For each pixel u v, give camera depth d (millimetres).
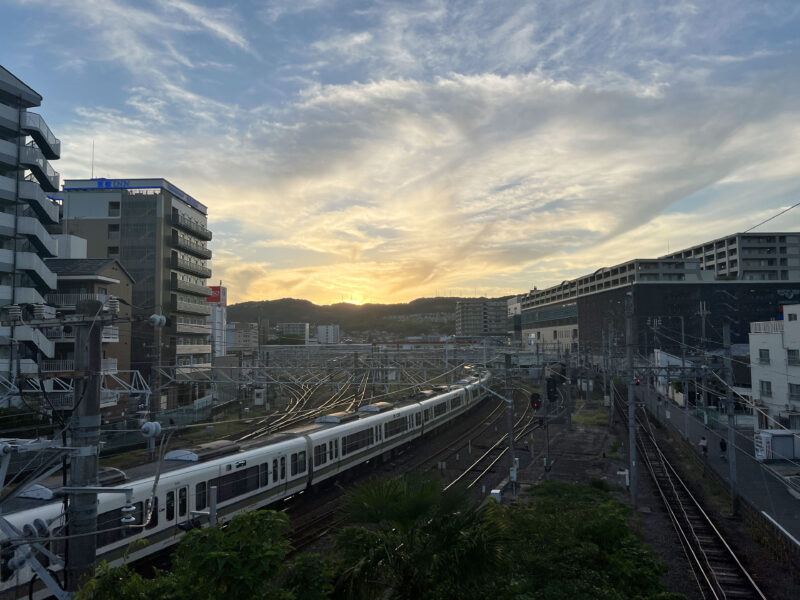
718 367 32375
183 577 6500
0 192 34094
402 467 31672
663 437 42000
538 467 31500
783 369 36156
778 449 29844
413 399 40188
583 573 8977
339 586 6598
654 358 65312
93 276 39875
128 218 54281
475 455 34875
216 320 72938
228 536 6812
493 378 60875
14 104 35812
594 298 99812
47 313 11539
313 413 47125
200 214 63688
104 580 6914
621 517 11742
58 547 13273
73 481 10273
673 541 18969
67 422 10430
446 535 6789
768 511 20469
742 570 16203
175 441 36844
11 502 14195
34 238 35719
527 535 10133
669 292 84938
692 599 14508
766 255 97812
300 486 23594
